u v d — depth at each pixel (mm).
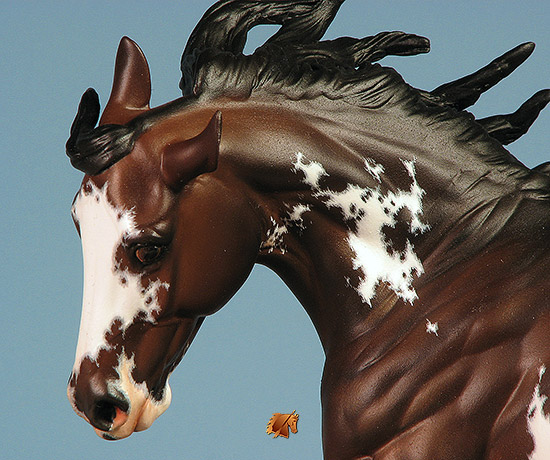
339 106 895
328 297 898
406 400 884
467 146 895
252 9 908
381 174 893
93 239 884
